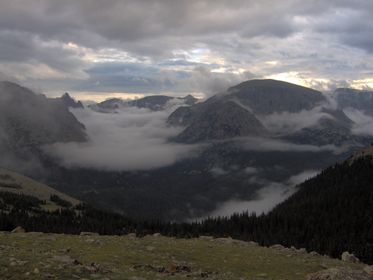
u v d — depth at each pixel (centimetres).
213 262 5125
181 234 13362
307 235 14850
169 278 3528
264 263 5338
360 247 12788
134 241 5997
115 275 3250
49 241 5412
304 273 4891
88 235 6906
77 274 3081
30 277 2811
